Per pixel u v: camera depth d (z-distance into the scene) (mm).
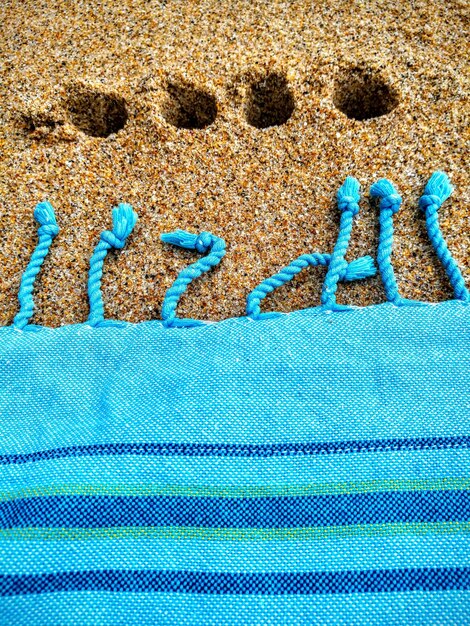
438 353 180
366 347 181
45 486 164
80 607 154
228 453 169
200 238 204
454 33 226
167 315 195
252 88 228
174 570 158
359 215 211
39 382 183
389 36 226
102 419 175
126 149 220
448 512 162
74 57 230
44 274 210
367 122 217
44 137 223
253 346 182
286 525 163
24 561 157
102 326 192
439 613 154
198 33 231
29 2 243
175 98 229
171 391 177
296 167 215
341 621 154
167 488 166
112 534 161
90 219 215
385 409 173
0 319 206
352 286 204
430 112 217
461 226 206
